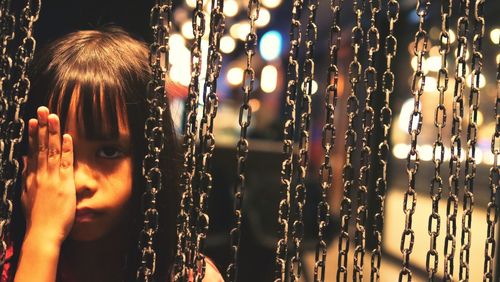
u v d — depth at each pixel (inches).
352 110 32.3
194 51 30.9
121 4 53.2
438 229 32.5
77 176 30.0
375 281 32.5
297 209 31.7
